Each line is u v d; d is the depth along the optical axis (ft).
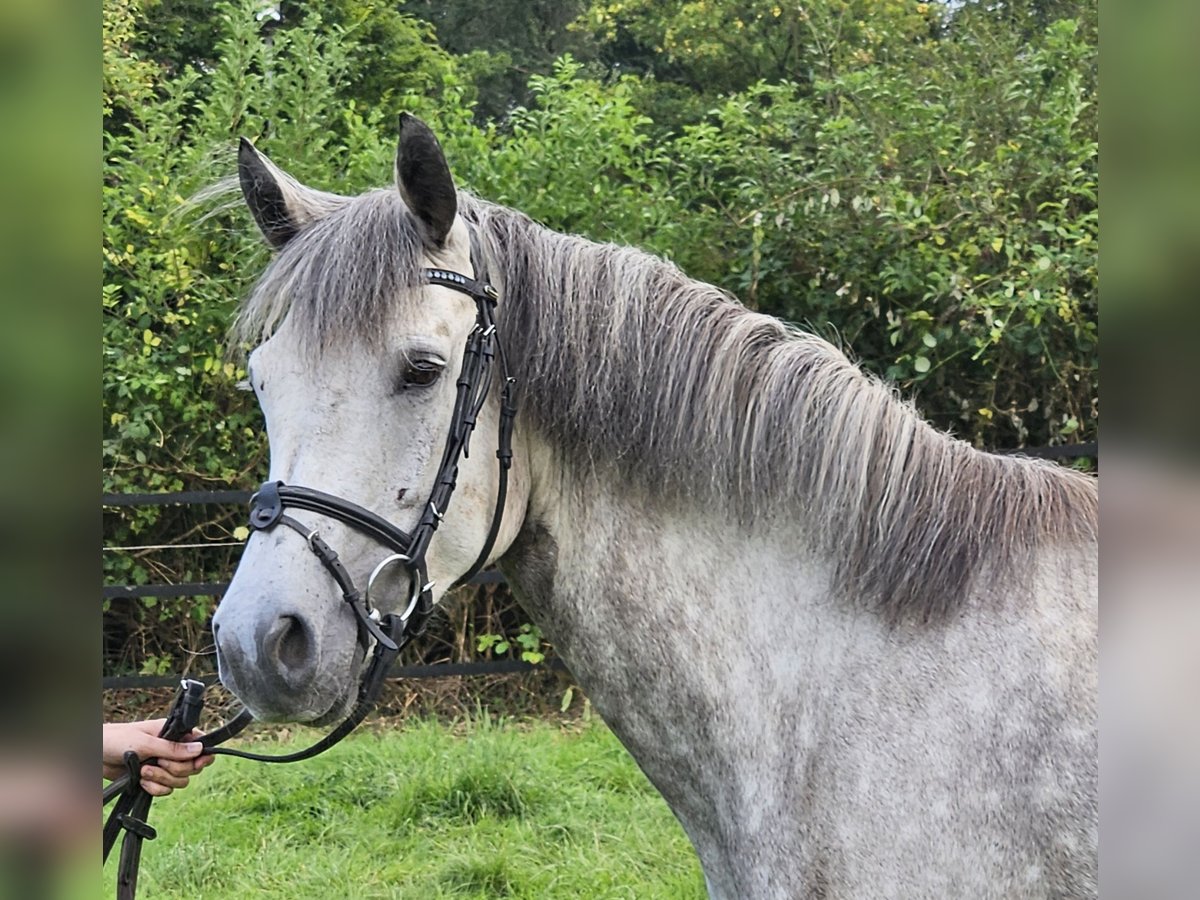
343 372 4.73
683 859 10.92
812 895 4.79
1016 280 15.07
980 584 4.94
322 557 4.58
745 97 17.33
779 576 5.12
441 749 13.88
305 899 10.30
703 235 16.40
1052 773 4.63
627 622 5.18
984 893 4.62
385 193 5.16
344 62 17.65
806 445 5.11
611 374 5.22
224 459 17.22
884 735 4.78
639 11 37.96
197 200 6.14
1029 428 16.55
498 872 10.54
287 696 4.48
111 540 17.38
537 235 5.49
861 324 16.16
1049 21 19.93
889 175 16.14
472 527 5.00
